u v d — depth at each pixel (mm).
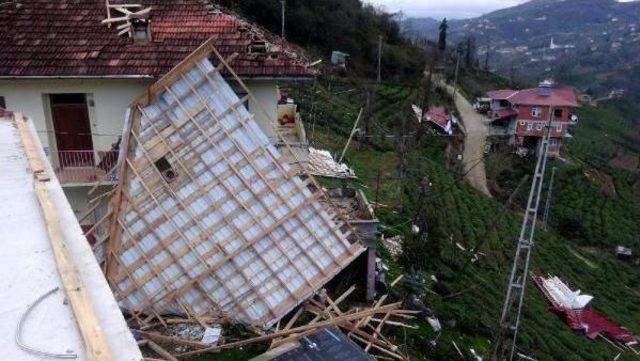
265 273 11188
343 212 13562
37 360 4258
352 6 71375
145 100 11438
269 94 13547
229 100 11680
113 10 14250
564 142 66562
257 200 11398
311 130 34688
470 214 32656
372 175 28250
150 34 13570
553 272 30406
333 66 59406
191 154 11383
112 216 11078
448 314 15344
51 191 7402
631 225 46906
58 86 12992
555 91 62438
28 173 8180
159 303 10906
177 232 11000
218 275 10969
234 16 16266
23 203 7117
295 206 11609
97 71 12578
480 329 15719
